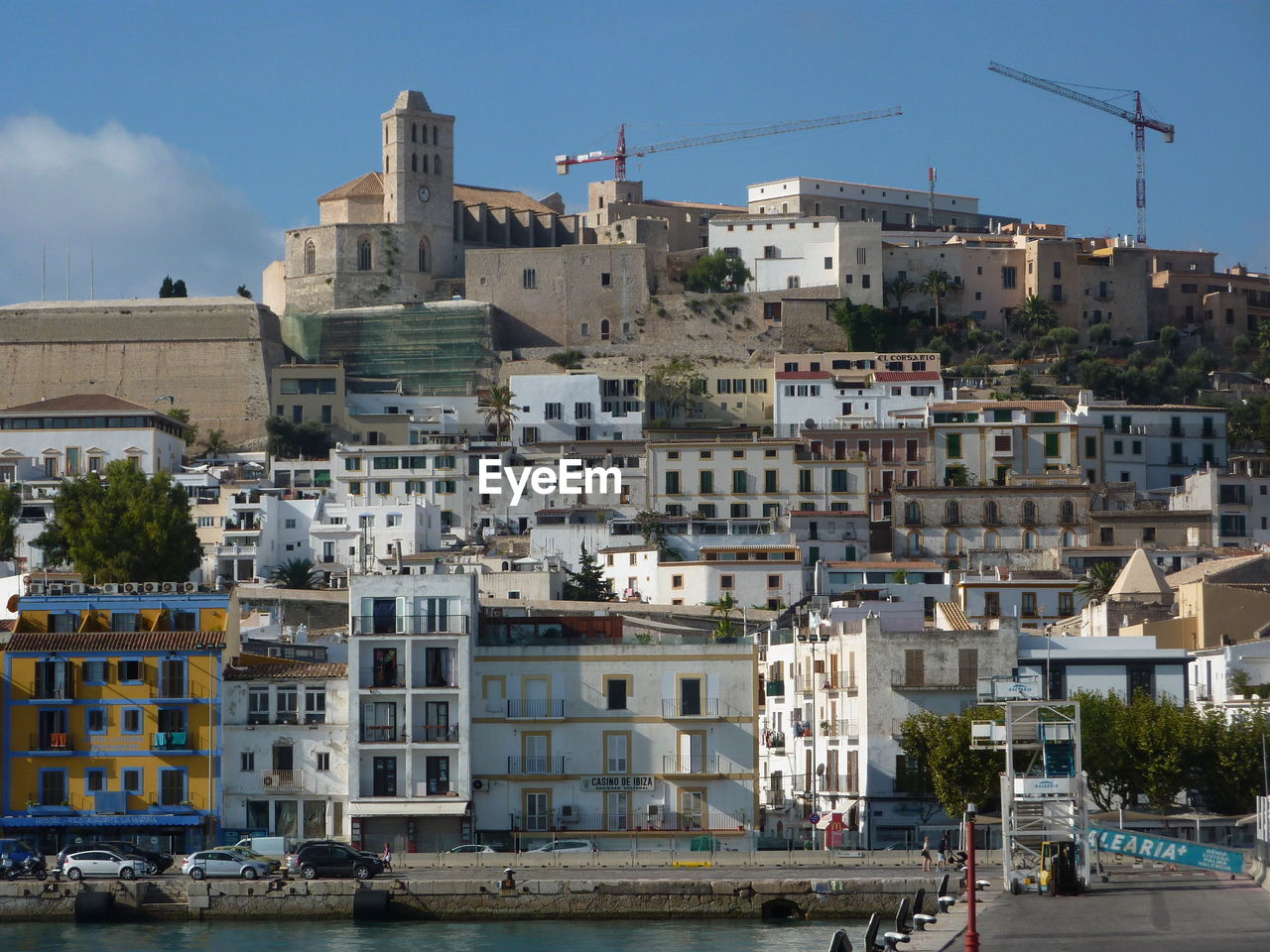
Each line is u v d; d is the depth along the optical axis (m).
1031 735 128.38
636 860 142.38
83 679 154.88
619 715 153.25
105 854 137.88
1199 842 137.25
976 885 124.50
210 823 152.75
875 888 127.75
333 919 130.00
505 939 122.12
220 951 119.38
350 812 150.88
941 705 158.88
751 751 153.00
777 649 182.62
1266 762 142.88
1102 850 130.50
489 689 153.88
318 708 154.25
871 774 158.00
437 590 153.50
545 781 152.62
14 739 154.25
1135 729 147.12
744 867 138.62
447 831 151.62
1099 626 196.75
